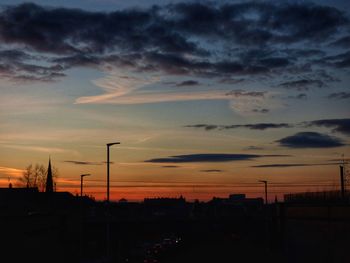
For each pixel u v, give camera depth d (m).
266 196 96.00
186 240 123.00
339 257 42.19
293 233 56.53
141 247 84.25
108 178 61.44
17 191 80.56
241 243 105.75
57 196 103.94
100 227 96.06
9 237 36.19
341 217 42.62
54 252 50.25
